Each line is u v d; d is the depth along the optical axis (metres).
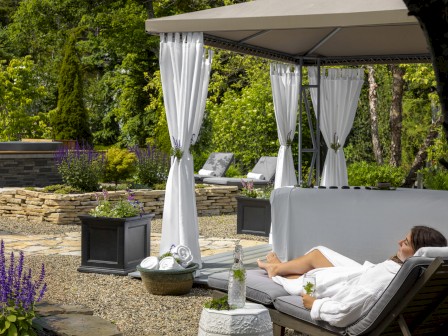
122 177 14.55
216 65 22.20
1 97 22.23
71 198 12.06
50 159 16.25
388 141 17.88
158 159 14.89
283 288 5.13
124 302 6.51
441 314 4.43
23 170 15.85
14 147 16.00
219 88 22.28
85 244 7.82
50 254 8.98
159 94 23.75
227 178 15.42
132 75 26.89
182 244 7.25
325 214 6.35
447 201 6.01
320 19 6.59
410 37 9.05
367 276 4.38
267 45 9.26
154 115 26.20
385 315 4.24
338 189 6.46
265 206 11.00
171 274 6.74
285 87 10.05
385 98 17.89
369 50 10.09
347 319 4.35
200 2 26.11
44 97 25.88
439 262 3.96
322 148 18.36
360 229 6.23
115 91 28.47
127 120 27.39
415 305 4.23
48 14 27.67
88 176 12.91
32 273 7.61
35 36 29.34
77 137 21.97
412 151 17.83
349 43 9.61
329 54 10.51
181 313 6.15
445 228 5.95
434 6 1.86
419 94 18.52
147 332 5.53
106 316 6.00
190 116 7.30
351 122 11.09
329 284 4.73
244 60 21.56
